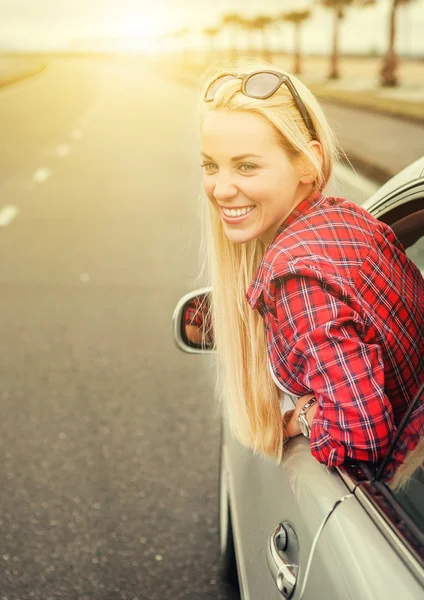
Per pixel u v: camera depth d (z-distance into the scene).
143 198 12.11
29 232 9.56
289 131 1.59
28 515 3.43
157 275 7.42
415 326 1.70
